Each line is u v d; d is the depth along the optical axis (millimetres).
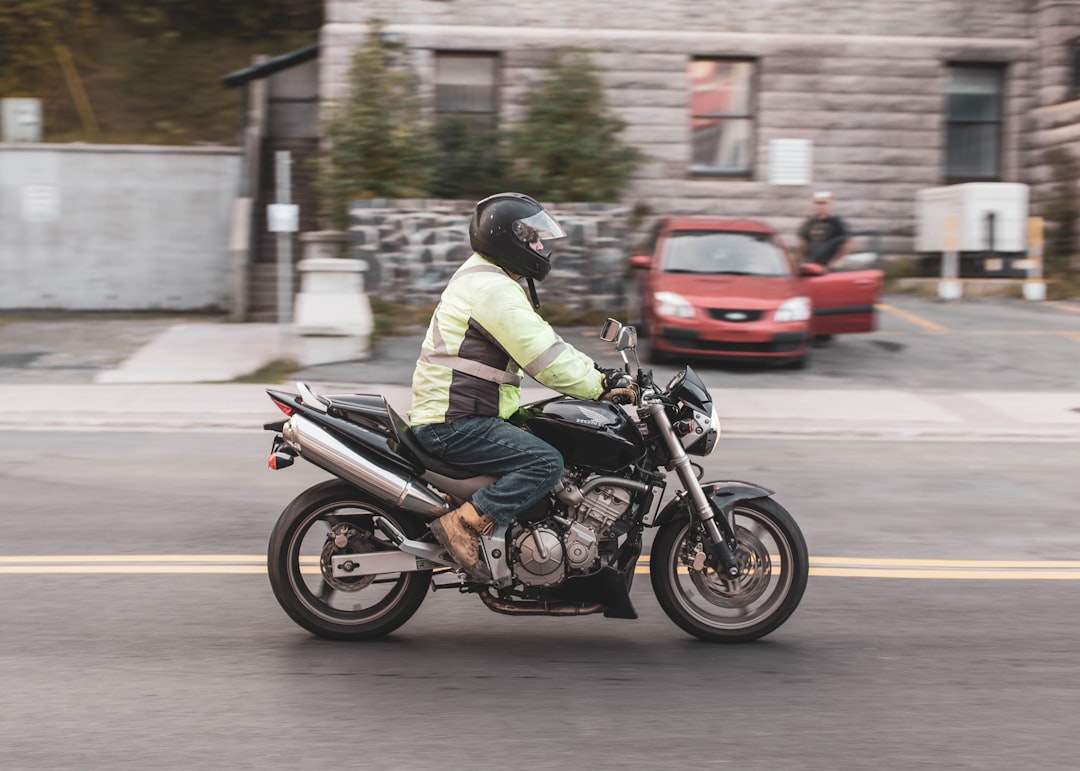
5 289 20516
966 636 5082
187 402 11383
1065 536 6887
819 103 20625
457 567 4801
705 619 4969
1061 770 3748
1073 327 16609
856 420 10938
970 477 8602
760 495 4926
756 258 13930
